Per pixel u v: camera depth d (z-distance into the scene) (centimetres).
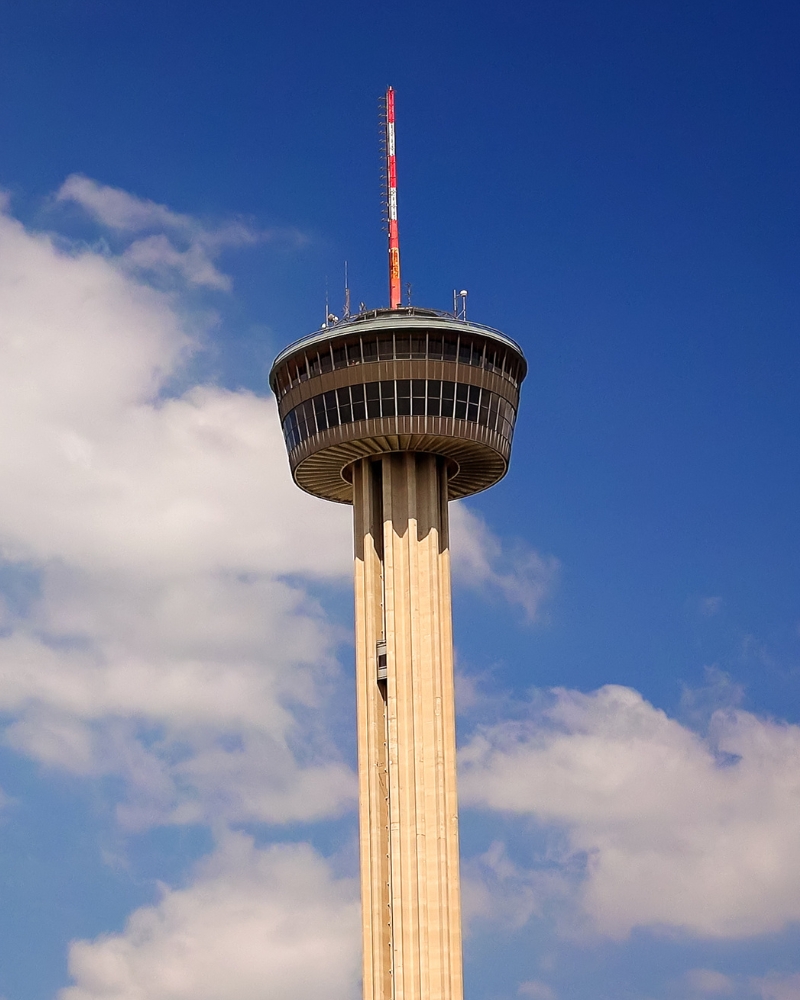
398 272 16888
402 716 15425
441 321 16025
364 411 15938
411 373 15912
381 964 14862
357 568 16175
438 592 15925
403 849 15075
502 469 16800
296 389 16425
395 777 15262
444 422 15962
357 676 15888
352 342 16038
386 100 17700
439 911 14888
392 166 17350
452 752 15488
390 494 16138
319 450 16225
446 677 15712
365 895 15100
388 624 15712
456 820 15312
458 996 14750
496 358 16388
